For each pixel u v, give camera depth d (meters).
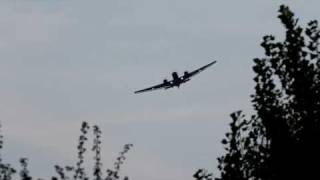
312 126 49.12
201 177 51.56
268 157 49.97
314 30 51.00
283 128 49.56
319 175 48.62
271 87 50.50
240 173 50.50
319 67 50.34
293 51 50.38
